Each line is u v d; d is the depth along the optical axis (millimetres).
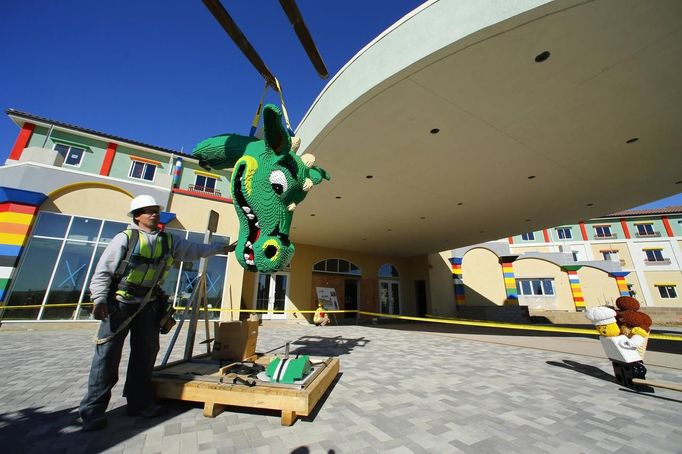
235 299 10820
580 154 6828
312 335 9211
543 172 7723
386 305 18188
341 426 2561
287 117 3436
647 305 23859
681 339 3859
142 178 14211
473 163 7230
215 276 10773
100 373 2344
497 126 5777
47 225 8781
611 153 6793
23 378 3639
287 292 14664
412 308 18750
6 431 2266
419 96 5000
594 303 21266
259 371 3256
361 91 5000
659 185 8680
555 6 3506
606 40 3955
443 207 10406
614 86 4754
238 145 3348
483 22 3820
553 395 3588
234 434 2340
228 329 3932
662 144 6418
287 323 13609
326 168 7469
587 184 8523
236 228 11516
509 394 3596
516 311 15992
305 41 2773
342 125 5754
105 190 9680
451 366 5102
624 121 5633
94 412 2320
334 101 5586
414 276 19109
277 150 2660
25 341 6270
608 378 4438
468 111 5355
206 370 3230
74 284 8766
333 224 12406
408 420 2738
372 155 6848
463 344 7871
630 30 3811
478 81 4672
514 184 8477
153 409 2607
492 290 19953
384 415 2838
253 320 4211
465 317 17844
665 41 3947
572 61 4293
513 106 5227
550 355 6344
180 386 2740
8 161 9938
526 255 22422
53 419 2500
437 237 14555
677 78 4590
